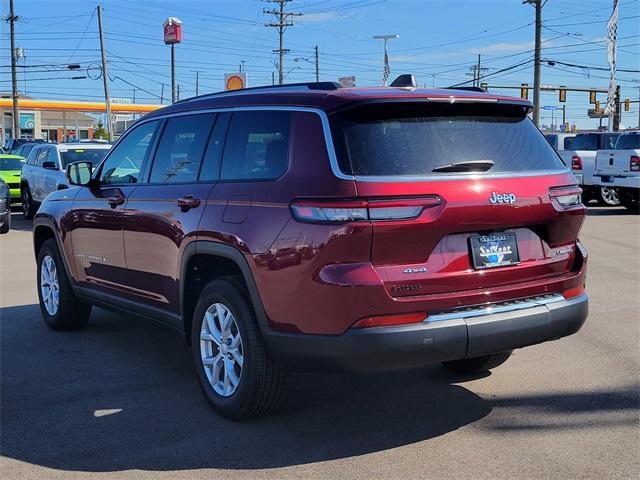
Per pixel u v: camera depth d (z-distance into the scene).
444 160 4.04
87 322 7.23
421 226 3.85
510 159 4.31
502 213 4.10
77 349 6.30
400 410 4.79
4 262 11.05
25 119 83.62
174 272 5.04
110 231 5.84
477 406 4.85
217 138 4.90
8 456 4.10
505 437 4.30
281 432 4.41
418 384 5.32
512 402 4.91
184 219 4.86
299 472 3.85
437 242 3.95
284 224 4.04
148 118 5.81
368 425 4.52
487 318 4.03
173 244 4.99
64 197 6.72
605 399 4.94
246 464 3.96
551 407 4.80
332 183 3.87
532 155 4.46
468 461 3.97
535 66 35.81
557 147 21.17
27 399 5.02
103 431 4.45
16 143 37.59
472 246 4.07
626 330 6.76
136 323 7.27
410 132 4.08
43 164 16.12
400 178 3.87
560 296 4.43
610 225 15.56
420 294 3.90
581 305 4.49
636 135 17.73
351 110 4.04
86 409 4.82
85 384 5.34
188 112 5.31
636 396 4.99
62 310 6.73
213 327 4.70
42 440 4.32
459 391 5.16
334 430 4.44
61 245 6.62
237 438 4.32
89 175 6.31
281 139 4.33
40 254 7.09
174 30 39.41
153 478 3.81
